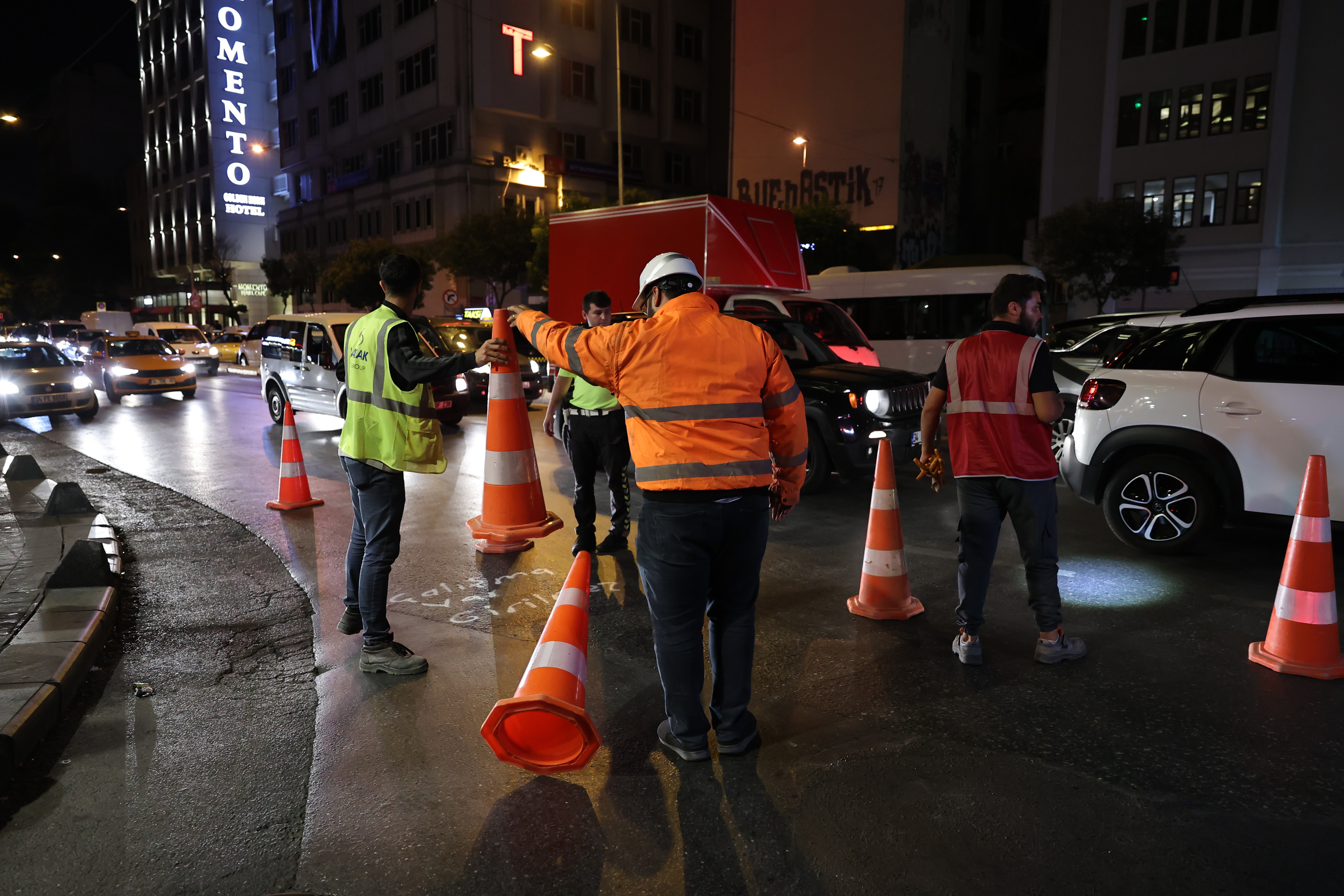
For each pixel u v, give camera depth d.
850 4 44.56
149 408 16.81
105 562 4.79
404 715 3.45
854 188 45.22
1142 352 5.84
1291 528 5.18
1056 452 9.61
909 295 17.05
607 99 53.66
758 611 4.73
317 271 57.81
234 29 73.75
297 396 12.67
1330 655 3.80
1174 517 5.64
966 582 3.90
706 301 2.85
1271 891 2.35
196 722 3.39
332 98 58.75
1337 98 28.28
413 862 2.50
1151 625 4.45
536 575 5.37
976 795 2.84
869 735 3.27
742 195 49.91
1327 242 28.78
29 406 13.71
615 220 10.78
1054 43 34.22
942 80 45.25
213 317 75.62
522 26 48.88
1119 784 2.90
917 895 2.35
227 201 74.00
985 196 50.03
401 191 52.19
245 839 2.62
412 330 3.70
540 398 18.23
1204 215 30.86
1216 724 3.33
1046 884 2.38
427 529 6.63
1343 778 2.94
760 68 48.50
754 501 2.83
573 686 2.60
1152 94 31.61
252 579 5.29
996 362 3.74
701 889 2.37
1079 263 27.53
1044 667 3.91
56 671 3.54
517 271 41.56
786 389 2.86
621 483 5.74
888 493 4.59
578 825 2.69
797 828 2.66
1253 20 29.25
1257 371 5.29
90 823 2.70
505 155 49.78
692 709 2.99
